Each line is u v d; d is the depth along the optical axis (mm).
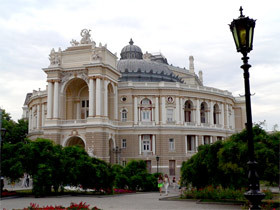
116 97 75438
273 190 44625
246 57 12711
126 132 74875
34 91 91125
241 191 31797
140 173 49594
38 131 84125
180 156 75938
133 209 27141
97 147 65812
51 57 72250
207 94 83938
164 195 42031
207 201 32375
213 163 32844
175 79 91688
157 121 76438
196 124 79812
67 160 39938
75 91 76688
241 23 12547
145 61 90625
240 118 96938
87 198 37031
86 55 70500
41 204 30656
